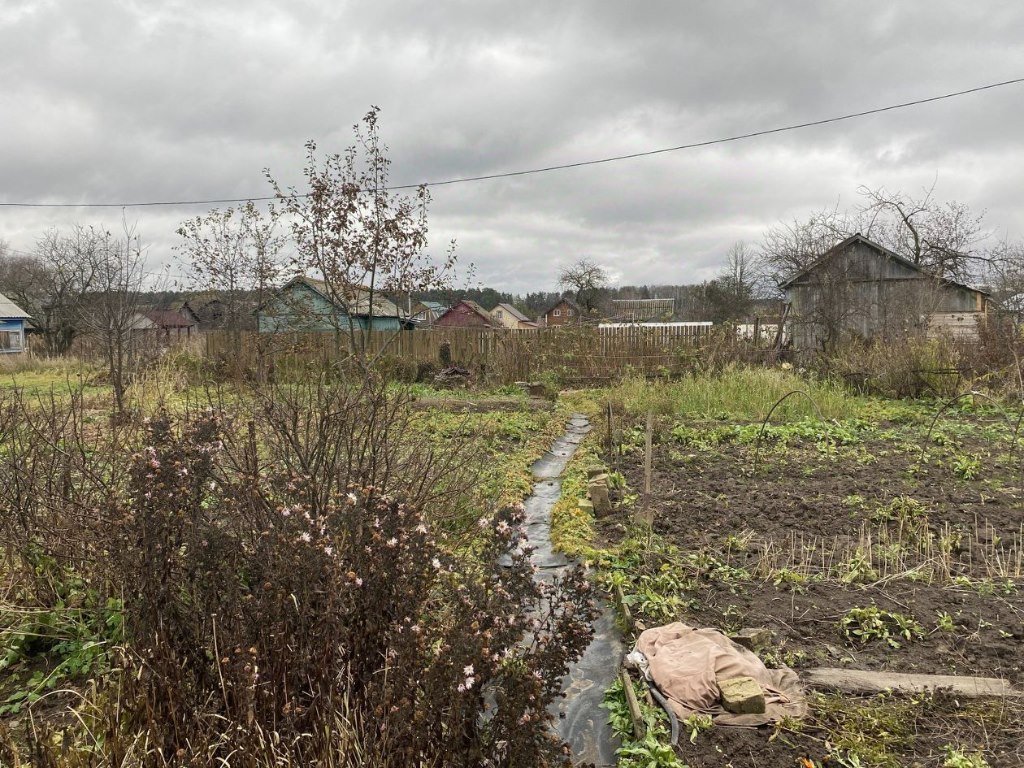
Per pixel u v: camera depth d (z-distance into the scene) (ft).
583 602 11.34
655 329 81.20
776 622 17.46
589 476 32.81
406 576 11.26
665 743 12.76
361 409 18.19
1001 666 15.08
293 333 39.45
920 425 47.11
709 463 36.32
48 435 20.02
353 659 11.12
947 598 18.52
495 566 11.34
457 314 205.05
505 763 9.80
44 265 136.87
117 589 14.90
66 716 13.19
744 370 63.41
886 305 80.02
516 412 57.77
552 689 11.85
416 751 9.62
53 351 111.34
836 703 13.76
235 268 65.16
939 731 12.92
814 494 29.37
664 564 20.94
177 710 10.78
